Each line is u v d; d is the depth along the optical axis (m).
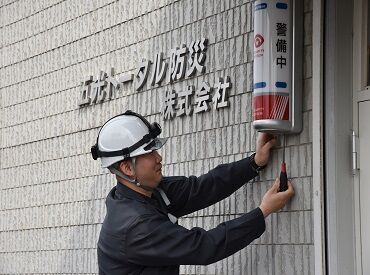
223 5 4.34
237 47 4.22
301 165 3.81
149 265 3.67
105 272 3.78
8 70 6.33
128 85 5.00
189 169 4.47
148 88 4.83
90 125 5.33
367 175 3.71
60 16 5.74
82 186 5.36
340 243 3.71
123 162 3.76
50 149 5.74
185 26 4.59
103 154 3.78
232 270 4.16
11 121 6.25
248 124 4.12
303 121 3.82
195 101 4.45
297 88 3.81
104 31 5.27
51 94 5.77
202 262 3.60
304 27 3.86
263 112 3.76
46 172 5.77
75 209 5.41
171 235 3.59
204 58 4.42
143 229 3.61
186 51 4.55
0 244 6.28
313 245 3.73
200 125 4.42
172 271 3.76
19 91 6.17
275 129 3.76
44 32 5.91
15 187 6.14
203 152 4.39
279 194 3.74
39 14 5.98
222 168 4.00
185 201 4.02
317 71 3.75
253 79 3.92
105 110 5.20
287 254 3.86
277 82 3.76
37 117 5.92
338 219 3.71
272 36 3.77
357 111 3.77
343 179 3.74
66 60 5.64
